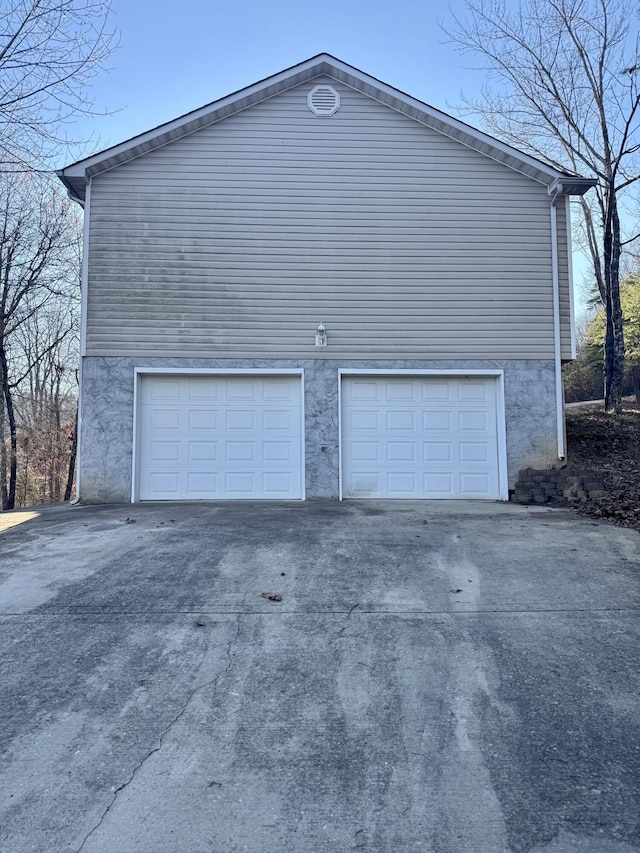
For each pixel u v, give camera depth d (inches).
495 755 110.4
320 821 94.0
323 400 390.3
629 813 95.4
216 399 392.5
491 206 402.9
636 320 987.9
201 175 393.7
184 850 87.9
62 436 1002.1
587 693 132.0
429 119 400.2
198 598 187.3
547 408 397.7
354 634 160.7
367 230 398.0
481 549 243.1
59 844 89.2
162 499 386.6
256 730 118.6
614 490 375.9
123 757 110.2
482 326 399.2
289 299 392.8
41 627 167.3
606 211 681.6
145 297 387.5
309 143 399.2
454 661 146.3
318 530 274.7
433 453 395.9
